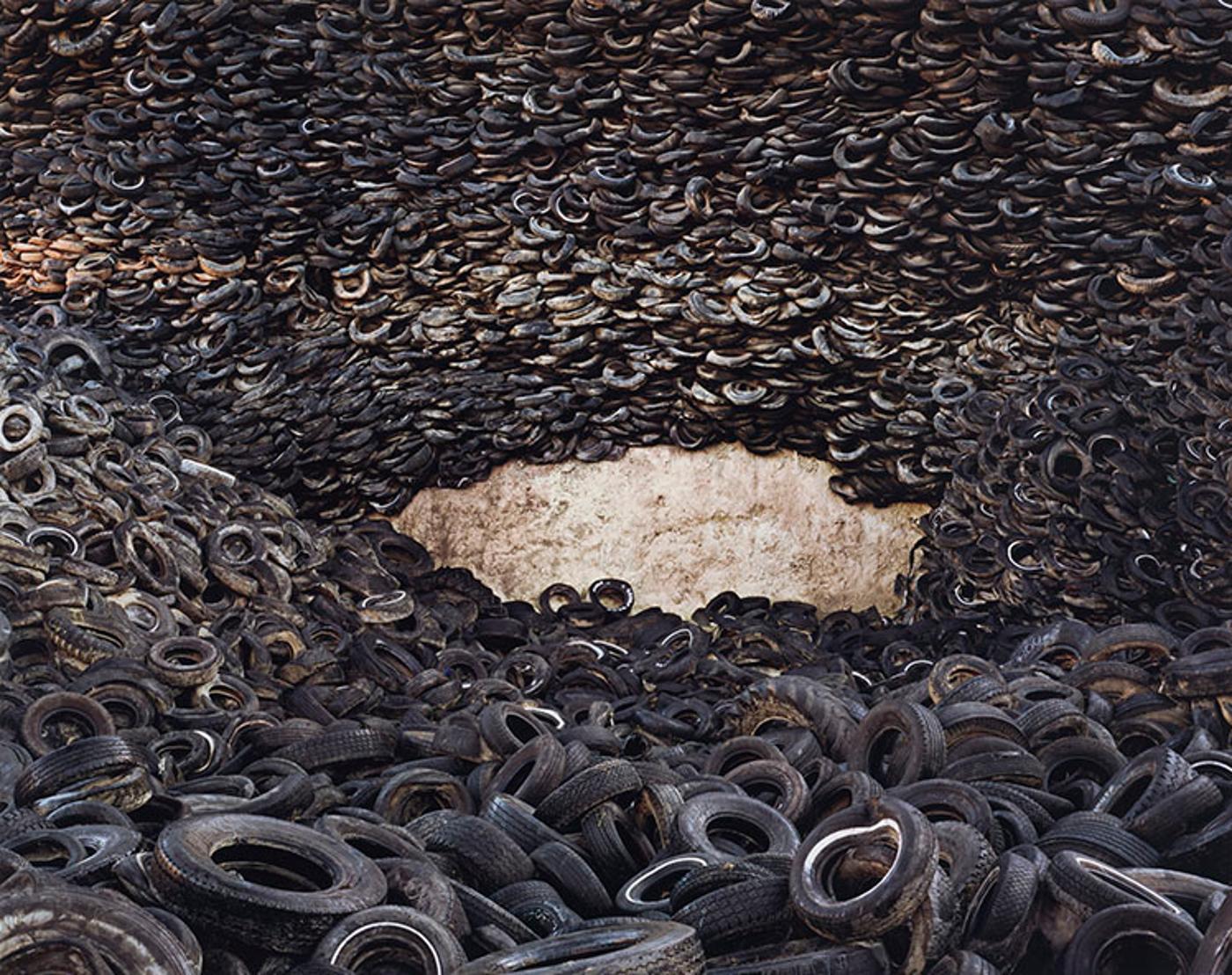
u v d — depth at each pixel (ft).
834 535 52.19
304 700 35.58
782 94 46.09
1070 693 28.50
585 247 50.26
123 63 50.47
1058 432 43.19
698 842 20.90
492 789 24.09
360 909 17.56
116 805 22.49
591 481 53.31
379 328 51.29
